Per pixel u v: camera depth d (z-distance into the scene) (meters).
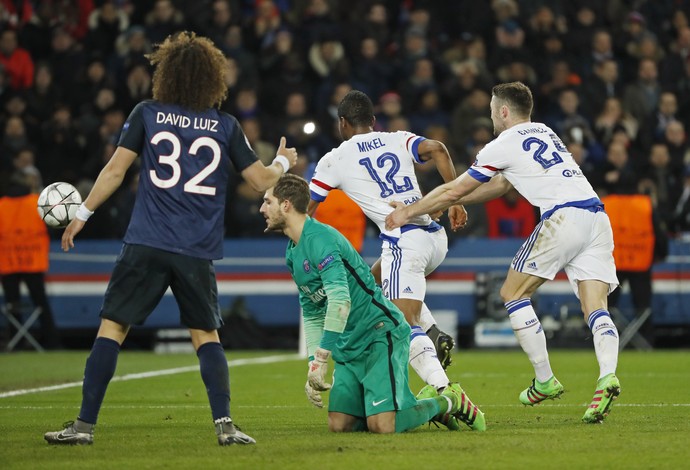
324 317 18.78
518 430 18.61
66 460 15.26
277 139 48.78
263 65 52.62
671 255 45.75
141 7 56.06
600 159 48.94
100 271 45.19
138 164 47.75
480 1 56.97
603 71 53.78
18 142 49.44
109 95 50.91
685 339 48.41
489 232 46.38
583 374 32.19
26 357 40.09
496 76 54.25
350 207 42.59
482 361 37.88
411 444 16.56
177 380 30.88
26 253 43.34
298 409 23.31
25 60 53.03
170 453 15.87
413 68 52.62
